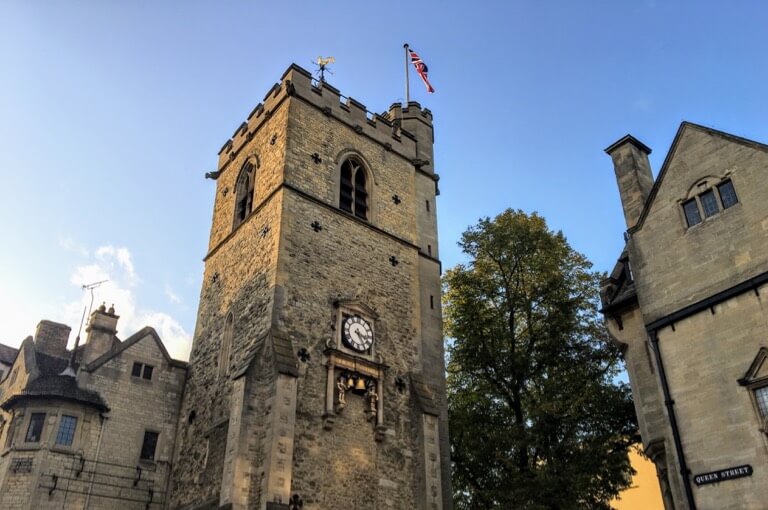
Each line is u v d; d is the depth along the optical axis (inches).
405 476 1064.2
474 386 1305.4
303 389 1008.9
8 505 1008.2
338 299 1135.6
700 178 973.8
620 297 1067.3
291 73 1305.4
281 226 1128.2
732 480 824.9
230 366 1103.6
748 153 922.1
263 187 1256.8
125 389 1179.9
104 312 1295.5
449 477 1131.9
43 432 1070.4
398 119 1504.7
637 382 1002.7
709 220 946.7
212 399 1132.5
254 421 948.6
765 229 875.4
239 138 1454.2
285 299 1067.9
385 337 1176.8
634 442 1206.9
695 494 858.8
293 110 1267.2
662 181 1025.5
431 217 1435.8
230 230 1338.6
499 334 1300.4
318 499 939.3
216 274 1312.7
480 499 1214.9
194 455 1114.1
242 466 905.5
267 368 990.4
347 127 1352.1
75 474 1066.7
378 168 1369.3
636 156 1115.3
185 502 1071.0
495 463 1200.2
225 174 1476.4
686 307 936.9
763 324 847.1
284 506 882.1
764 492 790.5
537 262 1333.7
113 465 1110.4
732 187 934.4
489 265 1368.1
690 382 906.1
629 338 1034.7
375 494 1009.5
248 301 1138.7
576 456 1106.1
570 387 1191.6
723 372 872.9
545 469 1085.8
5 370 1739.7
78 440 1094.4
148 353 1235.2
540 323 1314.0
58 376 1146.0
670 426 911.0
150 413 1187.9
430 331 1277.1
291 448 928.3
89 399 1125.7
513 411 1252.5
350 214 1246.3
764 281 856.9
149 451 1160.8
